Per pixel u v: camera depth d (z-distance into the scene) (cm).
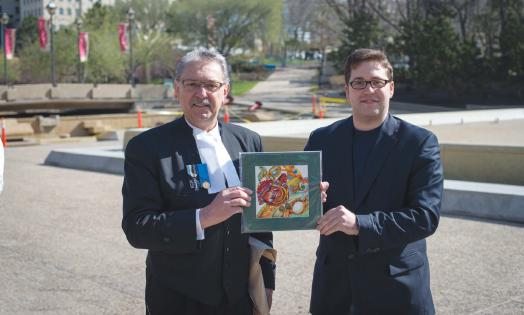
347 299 321
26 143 2398
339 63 6022
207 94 309
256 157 287
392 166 313
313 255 704
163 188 303
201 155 311
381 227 293
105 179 1319
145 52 7019
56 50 6319
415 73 5278
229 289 313
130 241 300
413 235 296
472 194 888
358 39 5734
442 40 4972
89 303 562
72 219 921
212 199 305
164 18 8406
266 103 5269
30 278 637
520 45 4681
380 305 310
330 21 7812
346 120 338
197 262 306
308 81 8325
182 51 7725
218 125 329
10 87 3619
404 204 315
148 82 7525
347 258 316
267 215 287
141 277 639
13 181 1308
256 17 7562
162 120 3425
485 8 5278
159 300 314
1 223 898
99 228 860
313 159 290
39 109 3769
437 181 309
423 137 314
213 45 7656
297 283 607
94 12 7712
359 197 316
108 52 6269
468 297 555
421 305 314
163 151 306
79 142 2545
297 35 10856
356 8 6806
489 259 668
